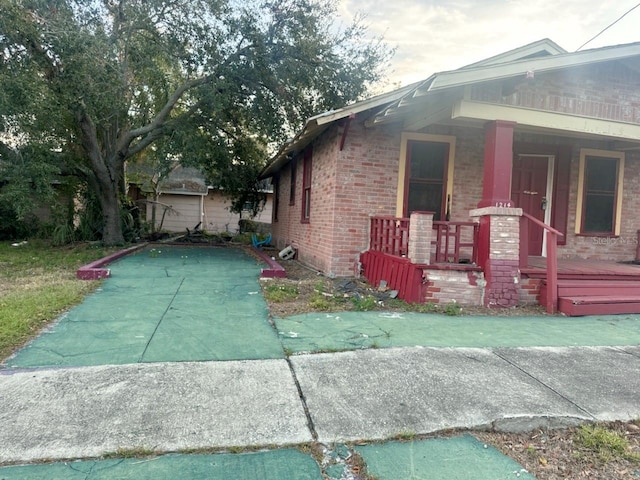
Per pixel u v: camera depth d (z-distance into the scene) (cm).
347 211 775
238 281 737
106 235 1301
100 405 285
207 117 1295
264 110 1293
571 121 631
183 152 1239
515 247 600
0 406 279
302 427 266
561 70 617
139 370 342
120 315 504
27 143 963
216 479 216
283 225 1428
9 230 1500
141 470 221
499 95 598
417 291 598
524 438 268
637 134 664
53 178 1205
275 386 320
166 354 380
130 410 279
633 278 665
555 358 394
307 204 1052
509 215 596
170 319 492
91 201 1393
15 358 362
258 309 549
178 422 267
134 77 1195
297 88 1266
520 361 383
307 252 1007
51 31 855
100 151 1243
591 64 602
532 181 843
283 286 675
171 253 1157
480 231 619
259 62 1180
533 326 511
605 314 580
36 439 244
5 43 871
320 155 897
